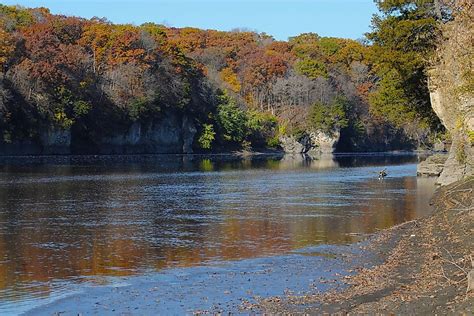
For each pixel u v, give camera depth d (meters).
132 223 28.80
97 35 112.62
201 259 20.70
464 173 38.47
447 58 31.16
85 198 39.06
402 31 42.91
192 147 124.88
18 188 44.44
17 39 93.31
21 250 22.14
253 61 153.50
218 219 30.23
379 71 52.09
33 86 92.75
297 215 31.53
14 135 90.06
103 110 105.88
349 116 141.62
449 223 24.89
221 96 131.12
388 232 25.47
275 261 20.33
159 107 114.62
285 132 138.62
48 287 16.89
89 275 18.33
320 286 16.69
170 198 39.81
